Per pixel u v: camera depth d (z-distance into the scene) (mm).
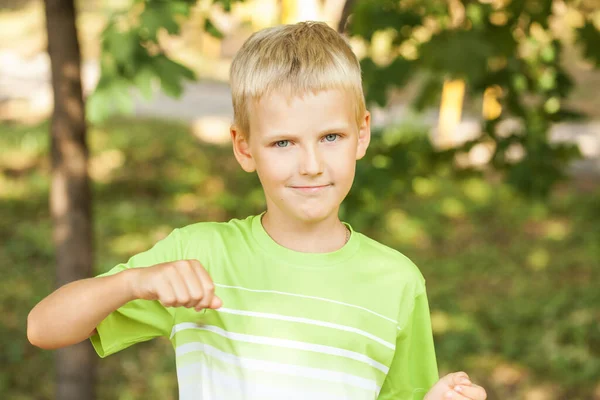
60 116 4359
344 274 1482
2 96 15586
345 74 1388
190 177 12492
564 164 4055
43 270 9031
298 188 1388
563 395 7109
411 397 1603
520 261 10203
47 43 4289
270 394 1419
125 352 7332
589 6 3627
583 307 8820
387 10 3443
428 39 3316
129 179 12188
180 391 1463
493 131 4043
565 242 10812
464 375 1488
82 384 4691
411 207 11797
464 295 9141
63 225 4484
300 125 1361
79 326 1271
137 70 3121
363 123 1520
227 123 15367
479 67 3020
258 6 3457
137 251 9711
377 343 1476
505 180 4035
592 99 16781
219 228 1532
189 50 19281
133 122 14695
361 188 3508
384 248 1561
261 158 1404
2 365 6938
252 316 1443
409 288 1537
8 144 12898
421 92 3953
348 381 1446
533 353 7750
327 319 1451
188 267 1216
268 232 1517
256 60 1397
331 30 1460
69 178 4453
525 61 3928
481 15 3396
